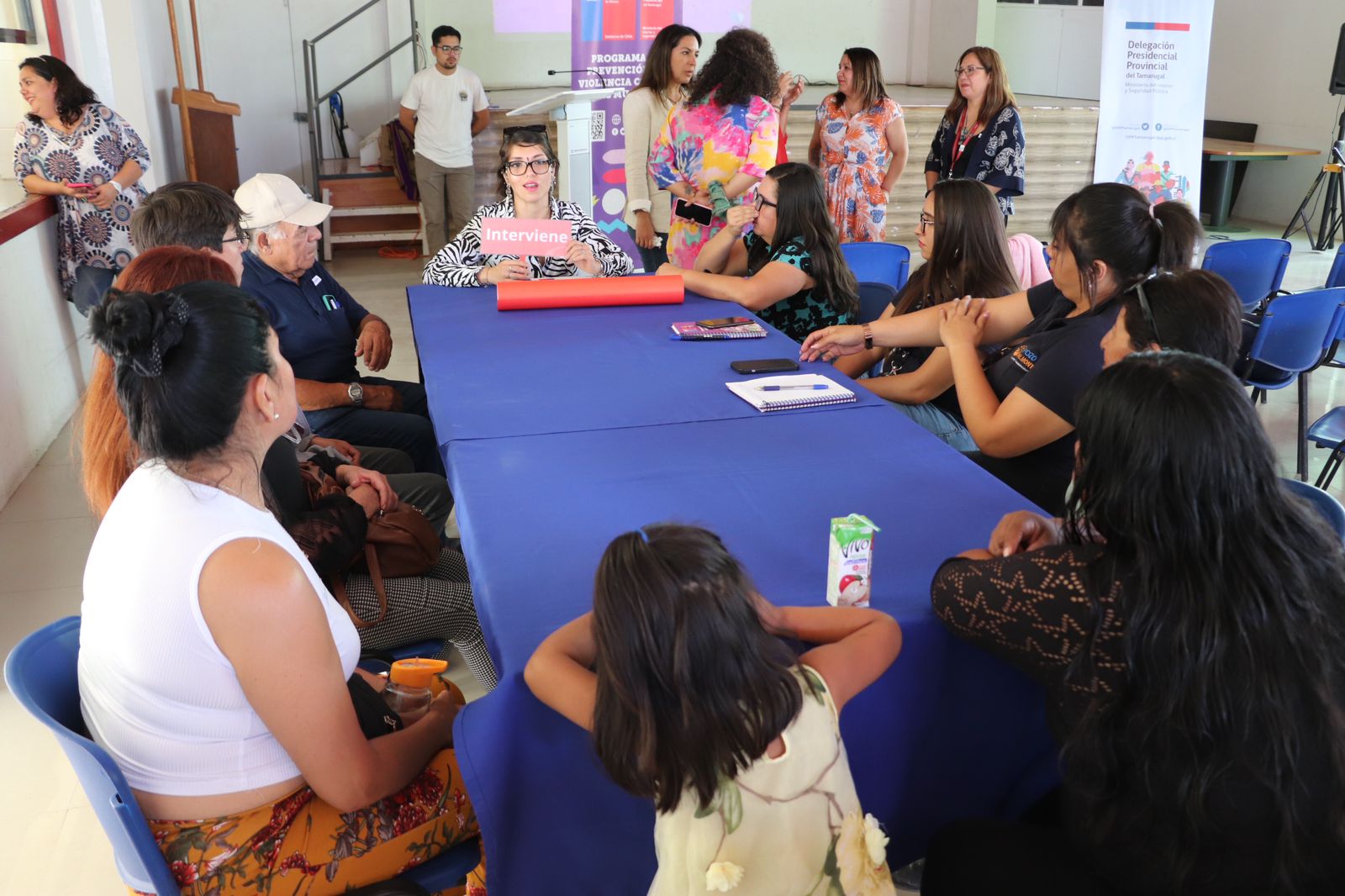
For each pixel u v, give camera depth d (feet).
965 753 4.89
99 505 4.65
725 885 3.49
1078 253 6.57
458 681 8.17
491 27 30.94
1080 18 32.50
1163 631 3.51
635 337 9.29
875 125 16.58
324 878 4.21
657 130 16.07
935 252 8.96
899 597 4.74
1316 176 28.68
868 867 3.80
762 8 34.35
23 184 14.47
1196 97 21.59
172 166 22.99
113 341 3.70
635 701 3.48
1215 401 3.49
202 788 3.98
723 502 5.78
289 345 9.14
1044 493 6.90
